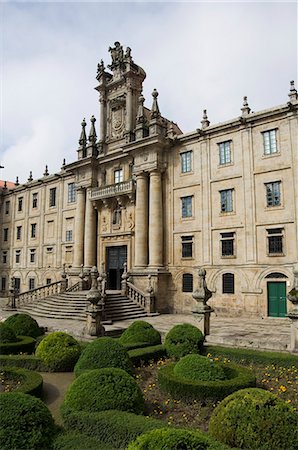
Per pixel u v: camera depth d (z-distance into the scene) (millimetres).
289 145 27703
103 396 8773
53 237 46969
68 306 29484
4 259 54906
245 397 7406
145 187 34906
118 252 38094
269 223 28109
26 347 16859
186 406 10188
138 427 7387
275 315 27078
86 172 40938
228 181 30781
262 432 6859
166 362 14953
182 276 32625
